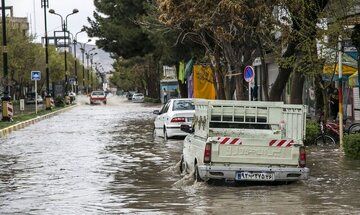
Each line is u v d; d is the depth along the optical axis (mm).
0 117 73250
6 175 24500
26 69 124125
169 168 25219
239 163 19578
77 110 99375
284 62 31219
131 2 72250
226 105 21141
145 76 150500
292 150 19641
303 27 29500
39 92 159875
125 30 73250
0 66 107125
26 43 118750
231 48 40062
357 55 31656
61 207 17312
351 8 29469
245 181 20172
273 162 19641
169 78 124812
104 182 22078
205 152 19500
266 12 32938
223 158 19516
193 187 20109
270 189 19578
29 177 23797
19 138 44188
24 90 169250
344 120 36812
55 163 28266
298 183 20453
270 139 19594
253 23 34594
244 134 20781
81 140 41312
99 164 27594
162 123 40562
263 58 35719
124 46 75000
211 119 21172
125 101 165250
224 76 46000
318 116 39094
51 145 37906
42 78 144250
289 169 19547
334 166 25047
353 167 24703
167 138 39469
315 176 22344
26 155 32125
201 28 38750
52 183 22094
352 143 27062
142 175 23750
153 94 141625
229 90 45844
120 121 64875
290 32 31422
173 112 39344
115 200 18250
